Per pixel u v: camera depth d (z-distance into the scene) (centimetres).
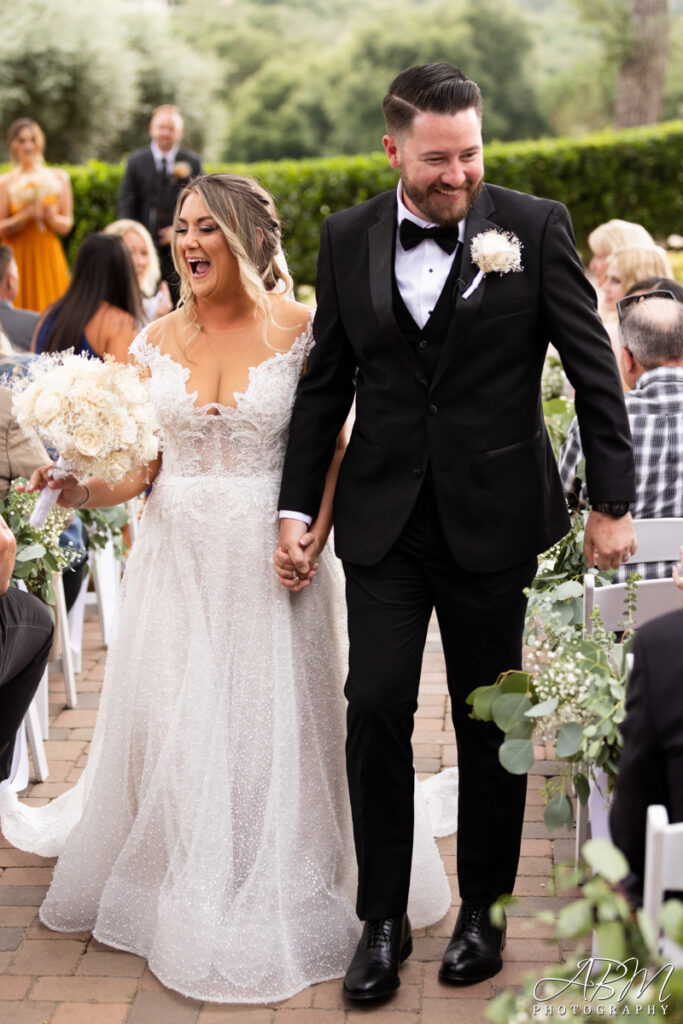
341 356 292
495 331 268
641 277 531
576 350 268
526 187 1340
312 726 309
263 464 309
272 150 3712
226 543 304
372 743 277
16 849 355
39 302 973
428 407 274
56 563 390
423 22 3597
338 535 287
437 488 273
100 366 278
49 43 2148
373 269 273
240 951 284
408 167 260
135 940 303
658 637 199
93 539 485
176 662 308
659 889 180
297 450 297
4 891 333
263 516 305
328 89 3684
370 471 281
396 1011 276
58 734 438
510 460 274
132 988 287
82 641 538
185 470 310
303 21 4344
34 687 329
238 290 307
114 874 308
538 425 281
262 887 292
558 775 390
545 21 3831
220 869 292
